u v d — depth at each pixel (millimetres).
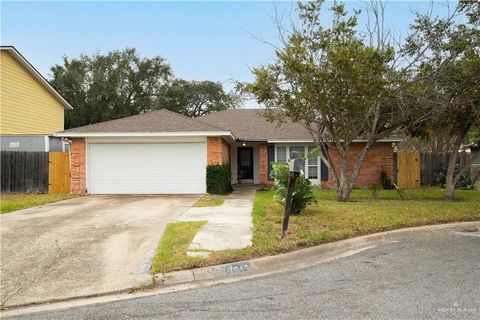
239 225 8469
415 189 17516
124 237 7570
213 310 4301
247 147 21672
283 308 4301
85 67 45750
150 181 15836
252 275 5676
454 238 7957
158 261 5867
